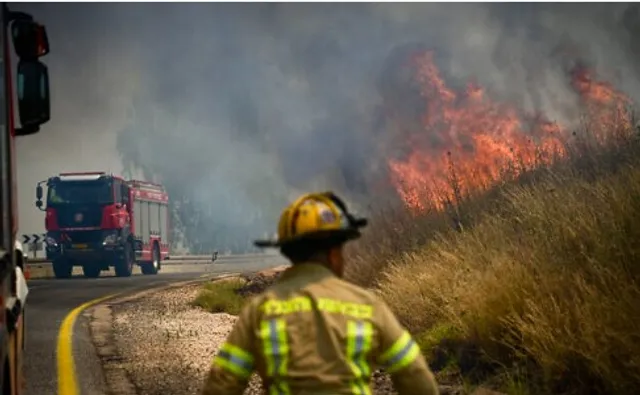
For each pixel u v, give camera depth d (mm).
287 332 3002
